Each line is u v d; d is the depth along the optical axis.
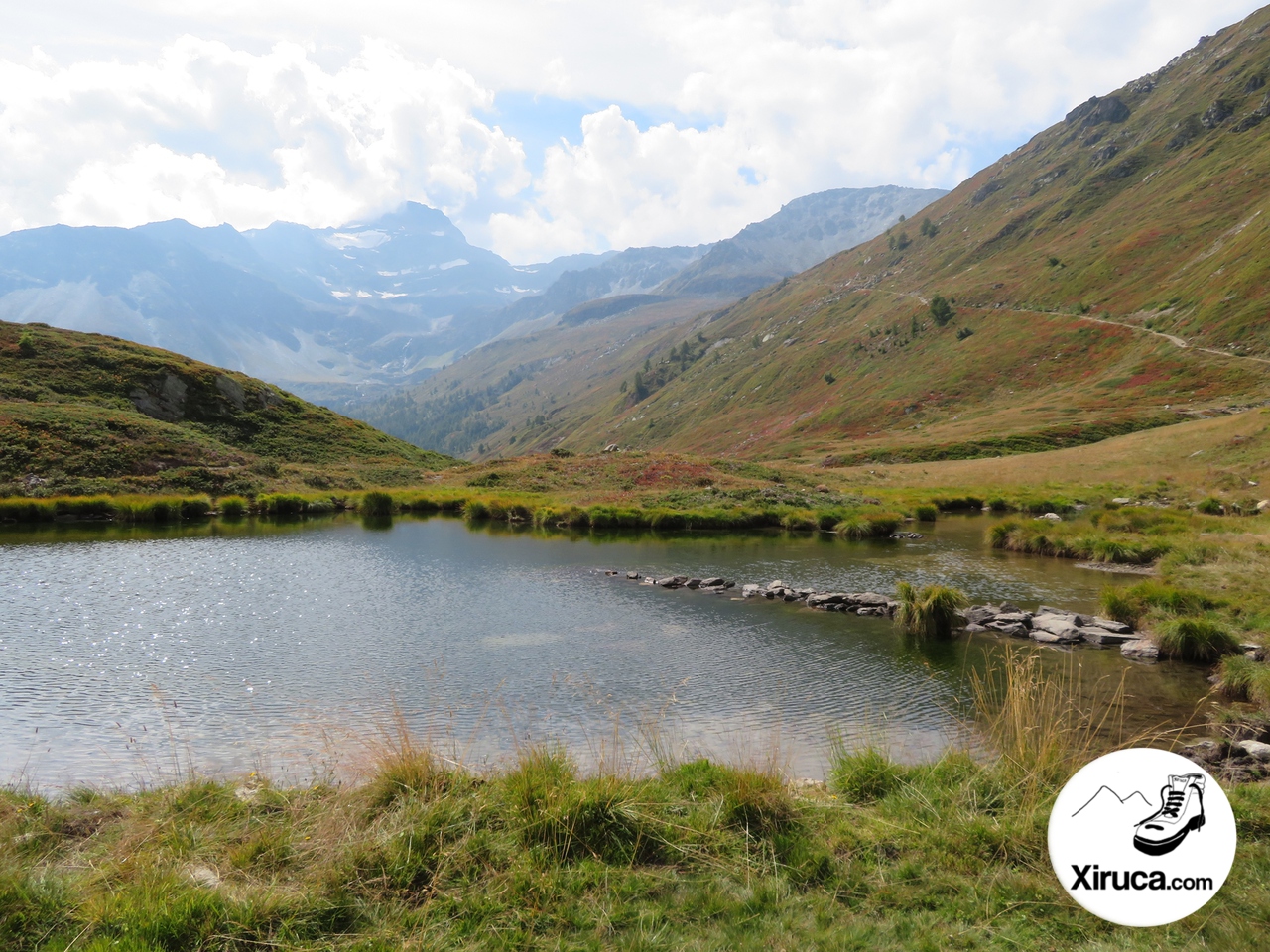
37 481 51.97
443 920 5.98
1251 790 8.66
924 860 7.04
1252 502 44.25
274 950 5.61
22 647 19.20
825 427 161.38
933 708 14.64
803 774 11.22
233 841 7.45
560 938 5.78
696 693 15.68
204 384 78.56
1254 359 108.12
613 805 7.63
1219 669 16.25
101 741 12.95
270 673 17.08
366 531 44.09
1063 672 16.69
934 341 187.00
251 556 34.12
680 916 6.13
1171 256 163.75
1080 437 95.94
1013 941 5.71
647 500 55.81
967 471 75.62
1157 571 28.59
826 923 5.98
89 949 5.44
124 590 26.36
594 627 21.53
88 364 73.25
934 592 20.77
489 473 68.44
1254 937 5.59
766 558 34.22
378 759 9.26
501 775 9.44
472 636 20.53
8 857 6.89
